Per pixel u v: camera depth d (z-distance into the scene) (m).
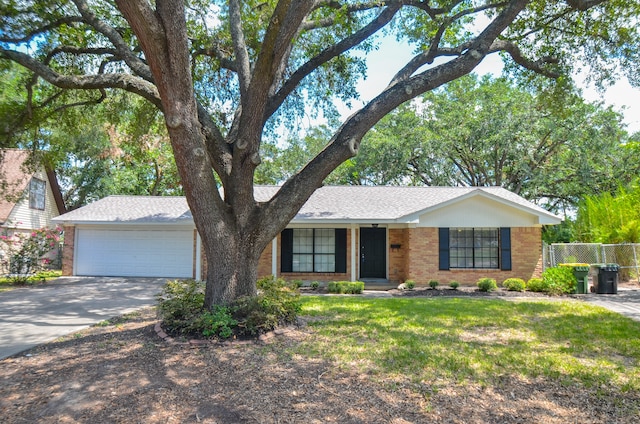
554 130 23.72
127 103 13.68
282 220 7.34
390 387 4.66
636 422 3.88
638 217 16.84
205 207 6.88
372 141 26.14
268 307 6.99
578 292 13.14
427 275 15.05
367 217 15.19
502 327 7.74
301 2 6.38
